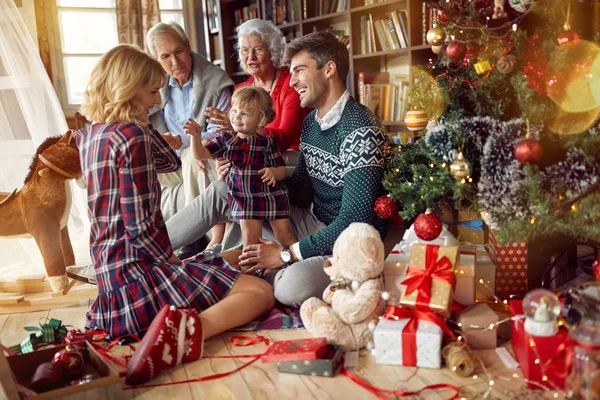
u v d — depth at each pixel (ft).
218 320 6.23
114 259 6.25
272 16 15.56
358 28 13.84
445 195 6.31
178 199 10.00
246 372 5.55
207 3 16.79
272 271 7.40
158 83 6.48
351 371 5.39
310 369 5.36
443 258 5.69
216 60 16.92
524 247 6.61
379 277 5.96
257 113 8.00
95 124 6.43
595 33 5.47
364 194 6.88
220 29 16.21
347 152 7.02
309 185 8.18
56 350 5.64
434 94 6.15
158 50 10.23
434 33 6.22
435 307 5.43
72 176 7.93
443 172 5.95
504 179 5.37
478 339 5.61
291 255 7.14
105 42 16.43
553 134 5.48
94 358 5.57
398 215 7.14
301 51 7.22
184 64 10.35
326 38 7.22
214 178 9.49
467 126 5.69
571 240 7.19
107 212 6.21
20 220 7.81
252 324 6.71
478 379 5.08
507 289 6.71
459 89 6.14
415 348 5.34
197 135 7.79
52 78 15.87
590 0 5.53
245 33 10.16
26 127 9.43
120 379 5.16
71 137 7.88
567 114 5.32
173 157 7.17
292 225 8.21
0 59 9.23
